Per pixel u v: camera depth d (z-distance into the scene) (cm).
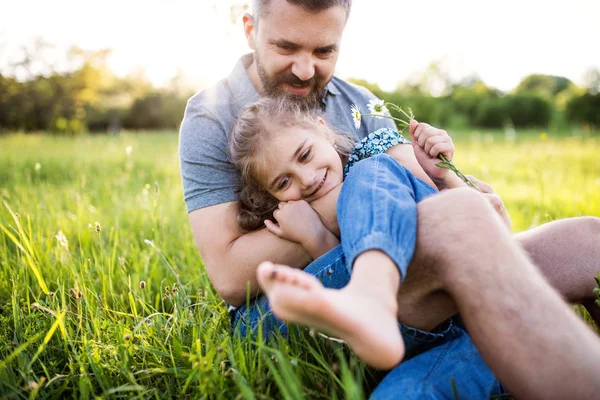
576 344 109
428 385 125
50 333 147
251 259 171
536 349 110
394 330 108
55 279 223
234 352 149
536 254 159
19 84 2906
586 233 162
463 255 121
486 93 3192
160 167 669
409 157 190
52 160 730
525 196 450
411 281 132
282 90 195
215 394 138
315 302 101
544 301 114
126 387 133
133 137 1623
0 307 202
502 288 116
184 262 262
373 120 223
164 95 3353
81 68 3067
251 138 177
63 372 158
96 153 862
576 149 945
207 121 191
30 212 340
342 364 119
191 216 186
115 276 229
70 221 327
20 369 149
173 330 167
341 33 188
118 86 3528
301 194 177
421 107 2448
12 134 1647
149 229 314
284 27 179
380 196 132
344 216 138
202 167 185
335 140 193
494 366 115
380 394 125
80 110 3106
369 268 118
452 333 150
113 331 167
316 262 156
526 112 2438
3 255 242
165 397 146
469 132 2062
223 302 199
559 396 108
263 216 179
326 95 216
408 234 125
